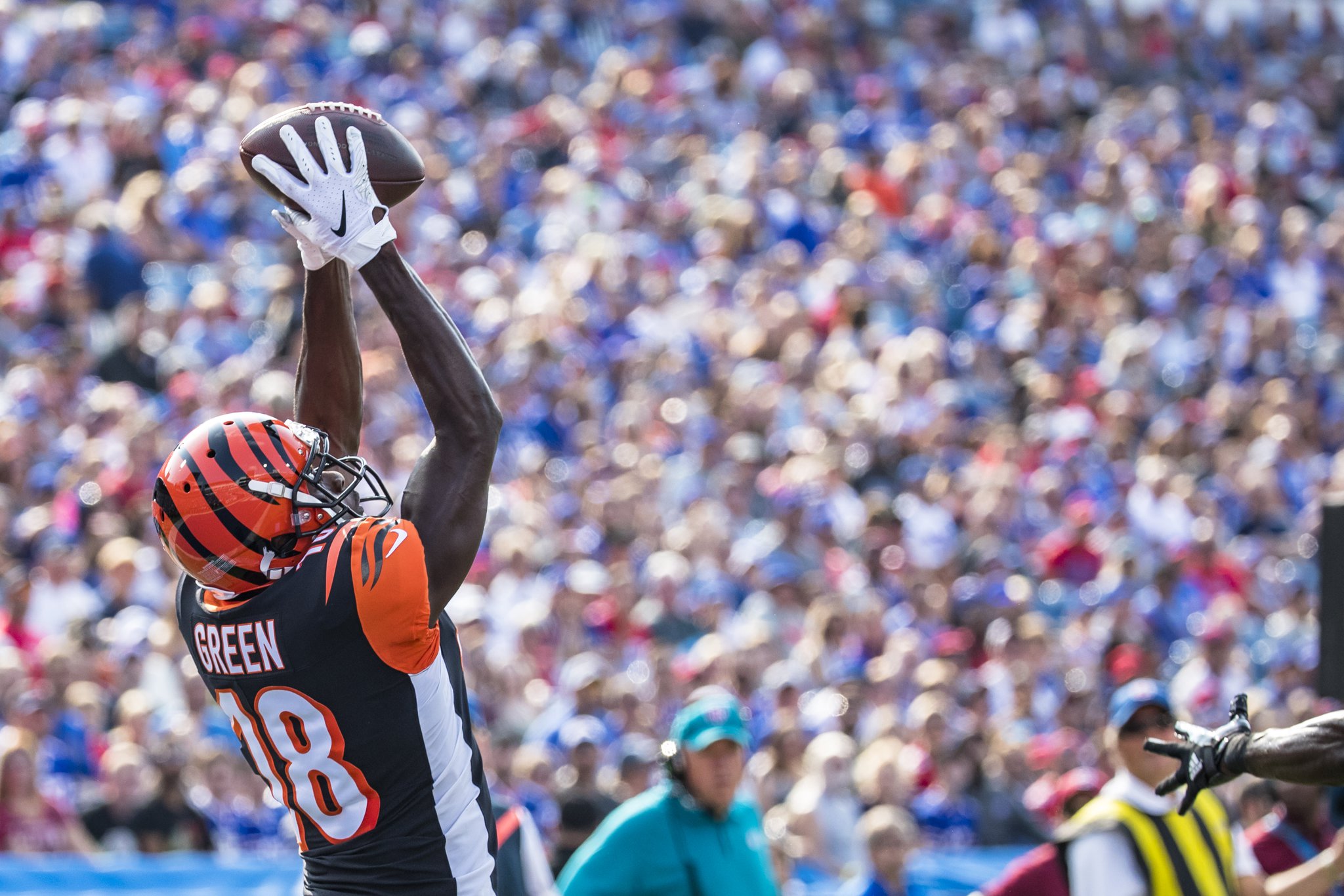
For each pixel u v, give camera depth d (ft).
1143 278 214.28
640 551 139.33
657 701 116.06
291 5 212.64
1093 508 164.45
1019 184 230.48
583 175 201.16
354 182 32.22
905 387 172.65
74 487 125.80
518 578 126.93
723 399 166.91
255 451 31.35
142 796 91.56
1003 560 149.48
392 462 134.51
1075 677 134.82
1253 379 197.57
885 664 125.70
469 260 180.45
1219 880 62.08
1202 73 281.33
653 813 61.52
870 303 194.29
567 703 108.27
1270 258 224.33
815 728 113.39
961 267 209.77
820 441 163.32
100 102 182.39
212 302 155.02
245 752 33.73
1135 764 62.54
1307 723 35.65
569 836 73.31
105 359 147.02
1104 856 61.82
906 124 243.40
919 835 99.25
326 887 33.01
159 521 31.53
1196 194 232.32
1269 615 155.74
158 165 177.78
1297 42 292.81
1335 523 52.75
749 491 153.99
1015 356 192.03
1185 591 151.53
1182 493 166.30
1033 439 172.55
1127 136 249.75
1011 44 270.87
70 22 194.49
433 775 32.48
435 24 225.35
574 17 238.07
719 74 229.45
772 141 227.81
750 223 197.67
